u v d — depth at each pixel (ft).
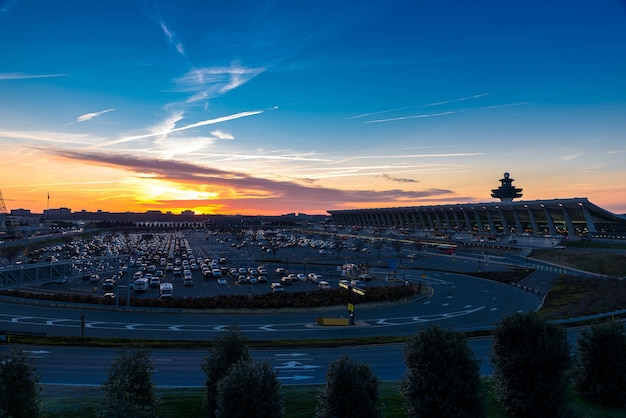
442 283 302.45
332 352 130.62
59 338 142.20
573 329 154.92
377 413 62.34
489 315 200.34
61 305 209.56
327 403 62.59
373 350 132.67
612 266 335.06
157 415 69.87
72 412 77.66
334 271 368.27
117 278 213.05
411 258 442.50
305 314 201.98
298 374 109.19
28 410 63.62
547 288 274.77
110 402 60.08
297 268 389.19
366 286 276.41
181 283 307.78
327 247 587.27
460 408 64.75
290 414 77.20
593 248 426.10
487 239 597.52
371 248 577.02
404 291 245.65
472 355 67.62
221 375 70.59
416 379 66.49
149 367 68.13
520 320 72.84
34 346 135.44
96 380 103.76
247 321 184.96
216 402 69.00
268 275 343.26
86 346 135.74
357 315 200.95
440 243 598.75
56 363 117.70
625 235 514.68
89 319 184.65
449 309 216.33
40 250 526.57
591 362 82.74
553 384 69.67
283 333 161.99
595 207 527.81
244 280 305.53
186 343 138.10
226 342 72.79
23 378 63.87
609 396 80.94
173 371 110.83
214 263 387.55
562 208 562.25
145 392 66.08
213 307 209.87
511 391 71.97
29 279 179.22
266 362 64.59
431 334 67.00
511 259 424.46
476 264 400.88
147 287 273.13
